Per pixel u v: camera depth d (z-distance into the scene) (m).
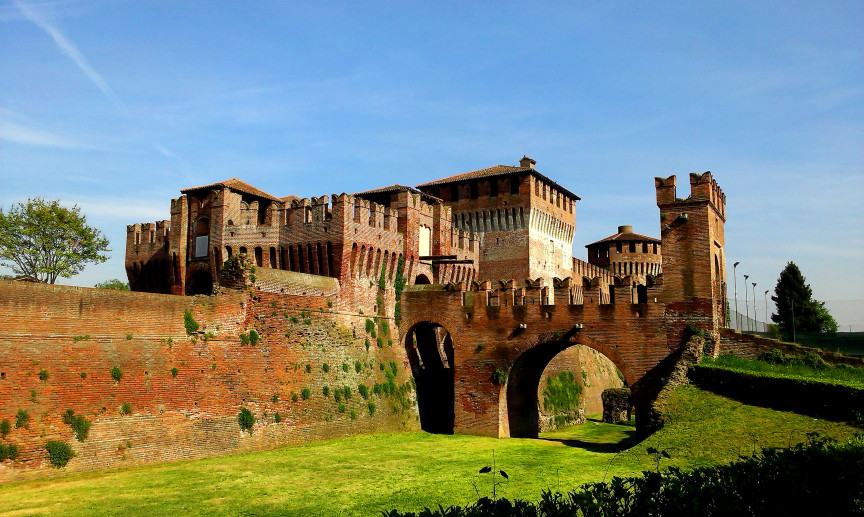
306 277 50.44
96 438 34.88
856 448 22.67
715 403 41.81
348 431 50.91
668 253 50.19
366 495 33.72
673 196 50.44
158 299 39.34
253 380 44.22
